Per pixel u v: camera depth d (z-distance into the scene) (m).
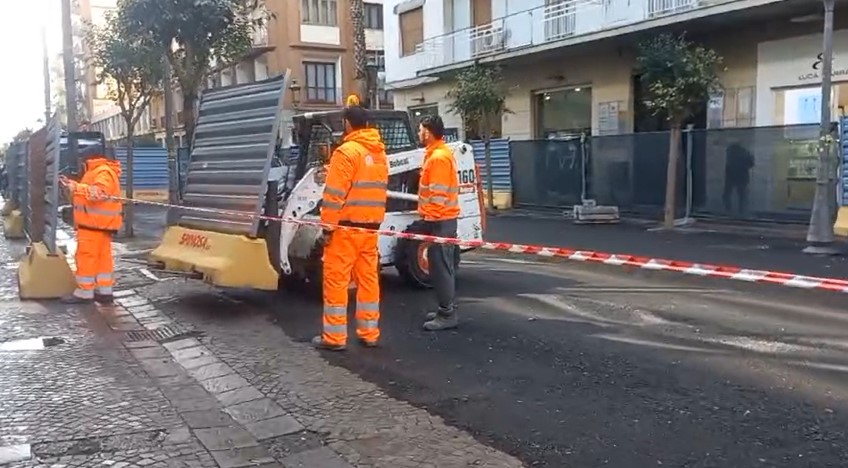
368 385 5.57
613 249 12.49
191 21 11.79
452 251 7.18
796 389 5.16
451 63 24.94
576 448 4.31
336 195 6.34
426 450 4.35
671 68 14.98
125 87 17.56
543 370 5.79
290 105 40.19
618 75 20.77
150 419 4.98
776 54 17.09
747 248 12.10
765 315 7.38
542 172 19.95
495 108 20.41
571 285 9.36
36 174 10.09
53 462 4.27
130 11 11.71
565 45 20.22
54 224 9.10
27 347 6.82
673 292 8.70
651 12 18.44
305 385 5.62
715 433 4.47
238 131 8.45
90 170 8.83
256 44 39.34
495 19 24.39
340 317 6.51
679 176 16.06
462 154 9.52
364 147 6.48
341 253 6.45
